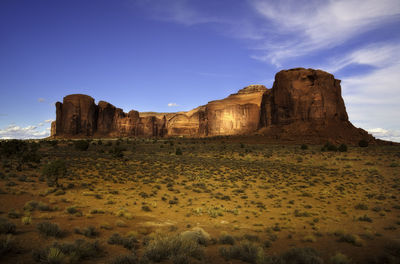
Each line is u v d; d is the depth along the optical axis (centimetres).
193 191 2303
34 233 785
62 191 1759
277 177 3259
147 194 2033
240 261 714
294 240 1077
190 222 1324
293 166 4322
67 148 6731
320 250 918
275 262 691
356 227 1358
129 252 718
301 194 2362
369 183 2998
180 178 2953
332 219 1539
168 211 1569
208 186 2567
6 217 1002
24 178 2097
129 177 2788
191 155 5944
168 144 8775
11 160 3431
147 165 3872
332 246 984
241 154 5847
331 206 1958
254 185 2744
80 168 3097
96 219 1168
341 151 5956
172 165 3922
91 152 5750
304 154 5684
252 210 1733
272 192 2438
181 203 1834
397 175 3416
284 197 2234
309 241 1061
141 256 674
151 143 9438
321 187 2747
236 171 3616
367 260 807
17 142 4662
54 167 1950
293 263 712
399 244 964
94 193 1875
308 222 1459
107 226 1027
